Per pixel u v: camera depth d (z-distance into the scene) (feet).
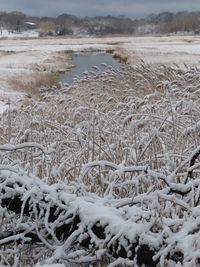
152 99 24.99
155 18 599.16
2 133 23.30
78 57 154.51
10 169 12.34
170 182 11.41
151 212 10.59
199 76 29.53
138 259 10.16
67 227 11.49
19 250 11.87
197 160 14.92
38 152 15.67
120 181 13.82
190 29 539.70
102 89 35.14
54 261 11.12
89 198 11.61
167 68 35.73
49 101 35.45
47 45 253.44
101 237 10.70
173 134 17.16
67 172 14.10
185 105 19.35
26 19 638.53
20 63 119.34
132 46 204.95
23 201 11.75
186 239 9.65
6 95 61.05
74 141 17.48
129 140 16.37
